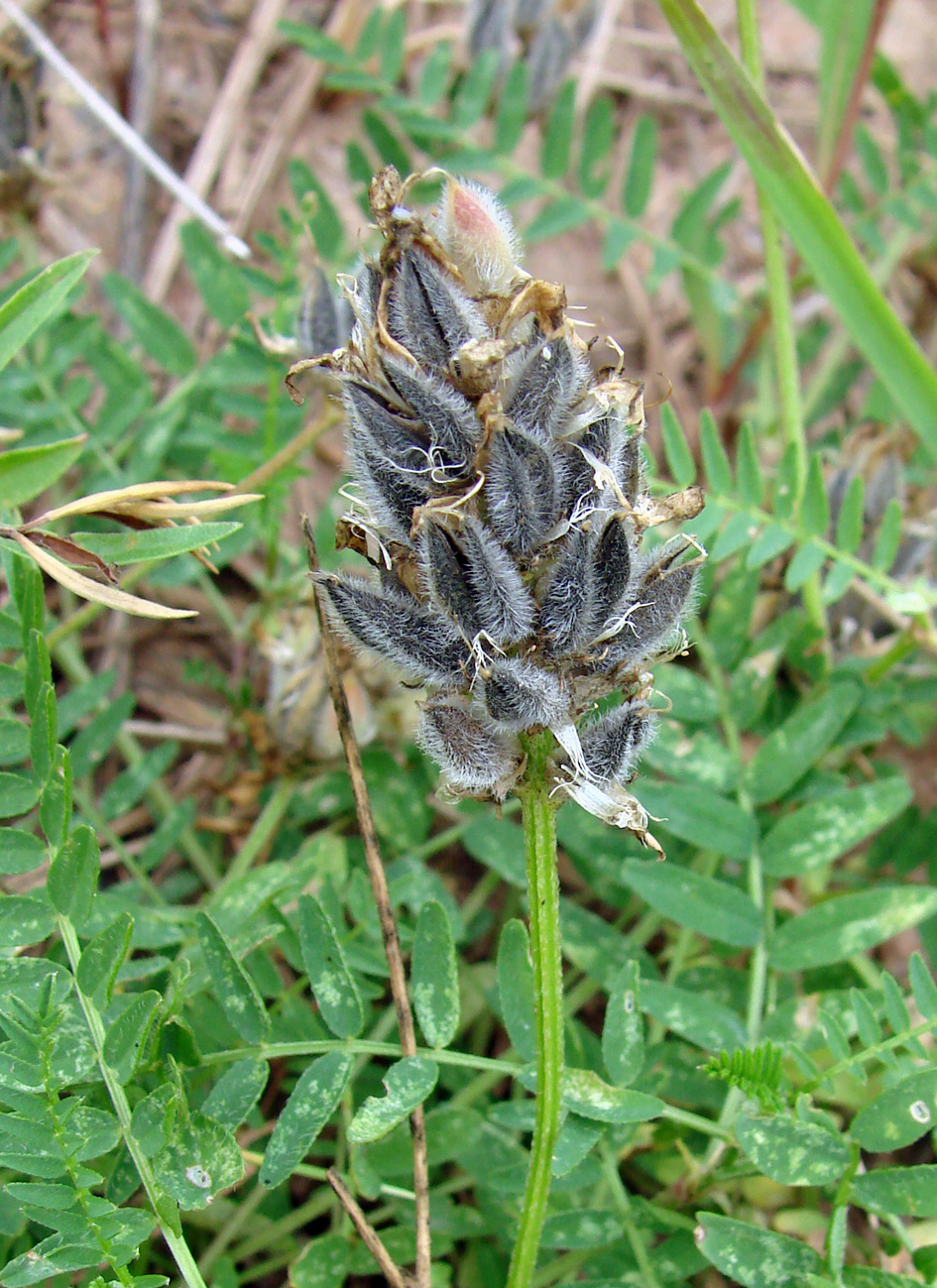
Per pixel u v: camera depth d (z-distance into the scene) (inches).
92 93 7.4
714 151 10.5
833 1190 5.2
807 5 8.1
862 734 6.4
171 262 9.0
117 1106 4.2
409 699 6.4
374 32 8.2
